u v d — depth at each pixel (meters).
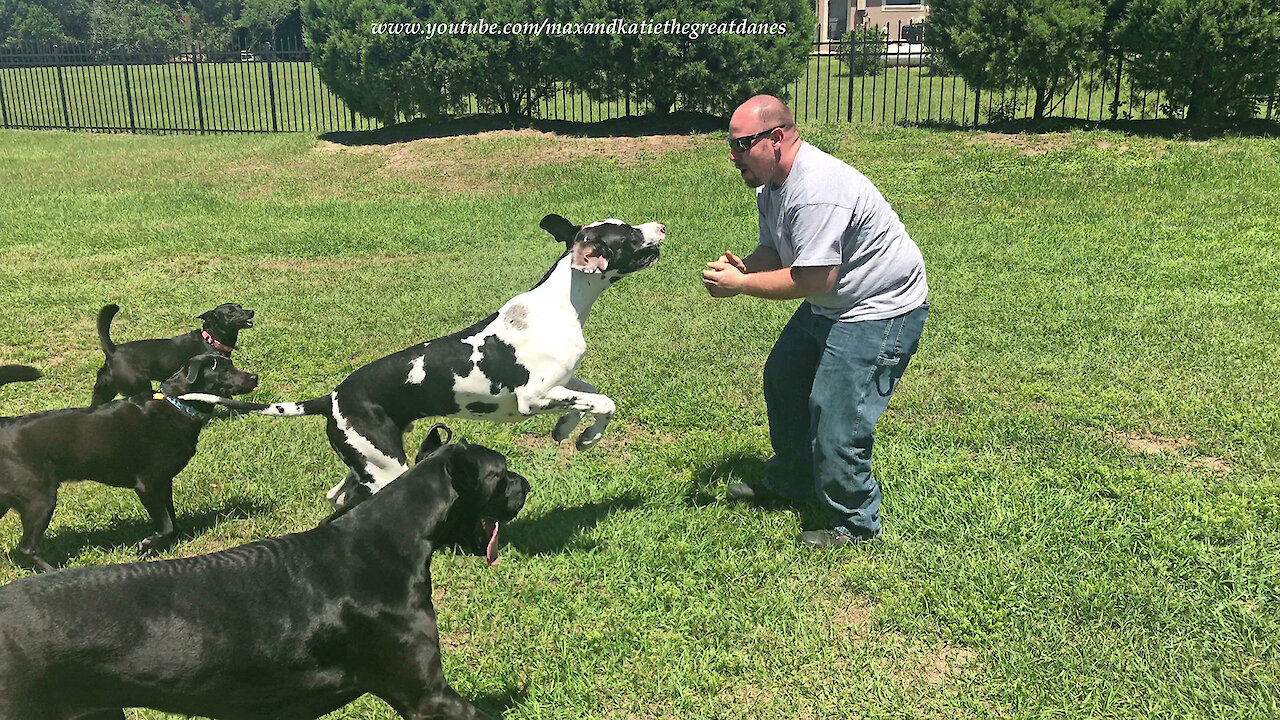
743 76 15.57
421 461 3.30
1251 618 3.89
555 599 4.23
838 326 4.25
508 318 4.54
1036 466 5.32
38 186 14.62
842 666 3.79
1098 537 4.54
